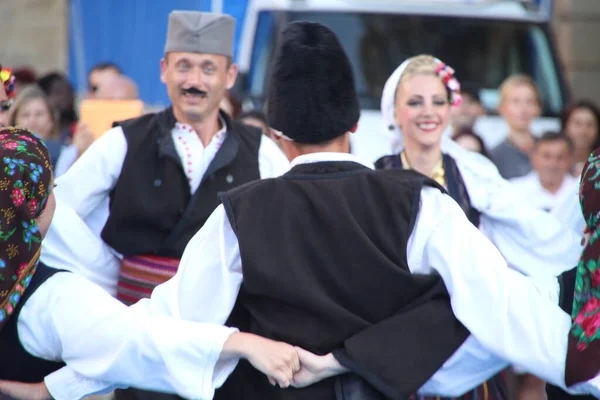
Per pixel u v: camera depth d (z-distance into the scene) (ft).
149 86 73.82
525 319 21.62
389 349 21.79
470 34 68.28
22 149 21.84
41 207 22.16
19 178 21.53
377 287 21.99
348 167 22.90
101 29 78.89
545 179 47.60
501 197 32.09
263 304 22.67
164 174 30.55
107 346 22.45
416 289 22.09
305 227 22.27
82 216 30.81
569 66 92.68
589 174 22.17
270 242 22.25
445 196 22.71
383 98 33.78
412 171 23.04
